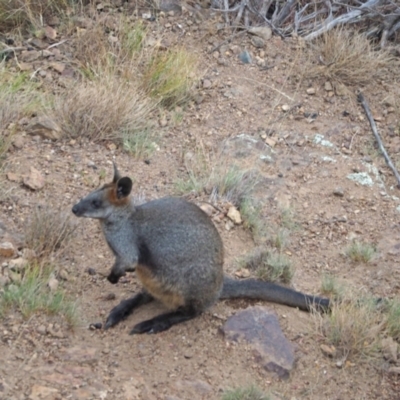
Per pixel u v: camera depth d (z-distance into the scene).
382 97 12.20
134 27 12.23
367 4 13.12
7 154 9.93
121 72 11.48
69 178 9.77
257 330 7.99
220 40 12.63
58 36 12.09
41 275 8.25
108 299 8.30
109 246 8.00
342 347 8.05
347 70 12.20
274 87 12.02
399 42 13.37
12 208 9.12
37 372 7.18
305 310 8.47
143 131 10.76
